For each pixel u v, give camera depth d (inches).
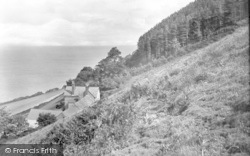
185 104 478.0
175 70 880.3
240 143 271.3
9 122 1378.0
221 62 634.2
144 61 3169.3
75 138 485.1
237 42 734.5
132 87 805.2
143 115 522.6
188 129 359.9
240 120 316.8
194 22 2790.4
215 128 332.5
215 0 3472.0
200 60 795.4
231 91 431.5
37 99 3602.4
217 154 270.4
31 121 1660.9
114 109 563.5
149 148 350.0
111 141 435.5
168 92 639.8
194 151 289.1
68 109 1743.4
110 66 3009.4
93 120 526.3
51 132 561.6
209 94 471.8
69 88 2476.6
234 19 2070.6
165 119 450.3
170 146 328.2
